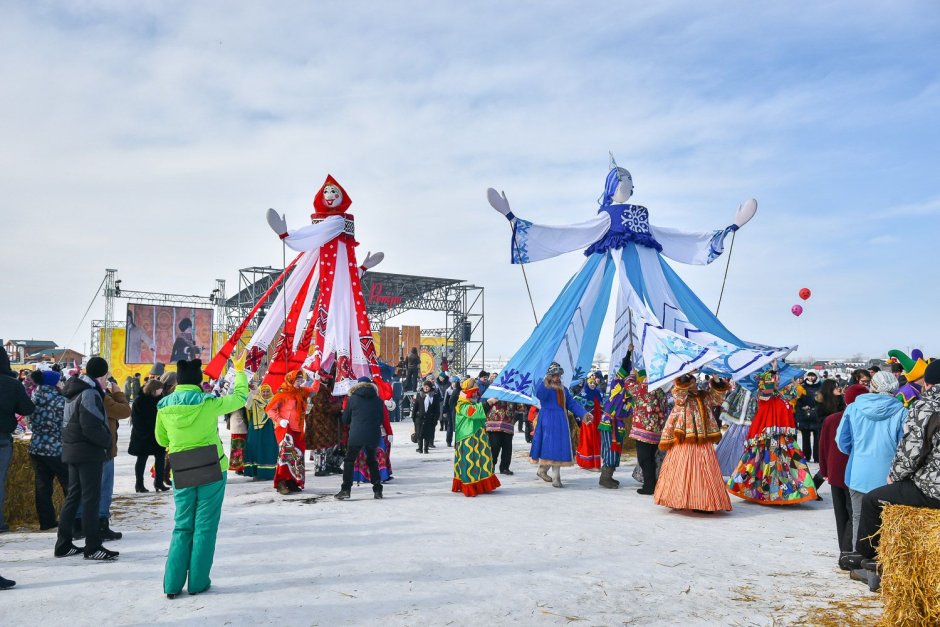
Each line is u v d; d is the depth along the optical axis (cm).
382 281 4556
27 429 2220
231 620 484
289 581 576
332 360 1341
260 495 1056
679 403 900
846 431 614
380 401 1047
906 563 451
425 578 584
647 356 981
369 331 1365
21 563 644
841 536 654
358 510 915
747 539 742
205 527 547
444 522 828
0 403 739
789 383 993
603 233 1302
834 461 655
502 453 1291
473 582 573
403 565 625
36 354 5891
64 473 821
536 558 652
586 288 1306
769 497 942
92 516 654
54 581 580
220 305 4322
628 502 980
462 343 4866
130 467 1460
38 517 857
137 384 2789
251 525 814
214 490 553
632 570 611
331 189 1394
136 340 4050
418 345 4747
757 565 633
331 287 1368
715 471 880
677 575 597
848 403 695
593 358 1352
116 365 4006
